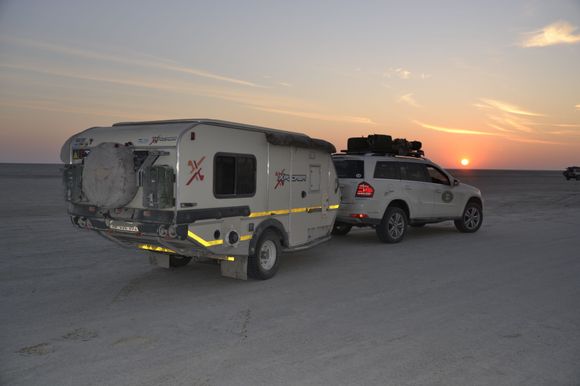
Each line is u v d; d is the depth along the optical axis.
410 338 4.83
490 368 4.13
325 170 8.80
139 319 5.33
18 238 10.57
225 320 5.33
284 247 7.85
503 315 5.64
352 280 7.36
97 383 3.73
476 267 8.40
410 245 10.74
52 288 6.59
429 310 5.81
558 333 5.04
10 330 4.91
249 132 6.89
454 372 4.04
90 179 5.89
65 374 3.88
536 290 6.83
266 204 7.27
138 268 7.95
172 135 5.77
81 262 8.31
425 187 11.39
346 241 11.24
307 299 6.25
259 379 3.84
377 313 5.66
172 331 4.95
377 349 4.52
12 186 31.14
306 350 4.47
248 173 6.88
